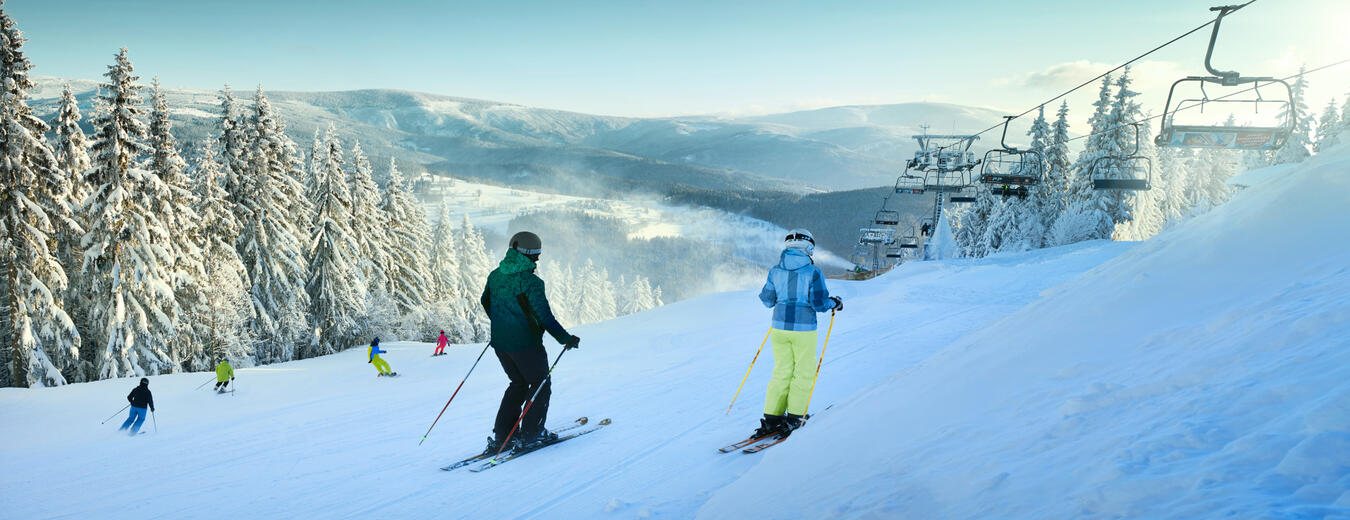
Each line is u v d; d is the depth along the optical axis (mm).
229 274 30078
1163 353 2842
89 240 23906
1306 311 2584
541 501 4332
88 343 26609
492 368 20188
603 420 6609
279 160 32875
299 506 4977
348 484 5441
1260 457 1595
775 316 5020
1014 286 19031
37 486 7121
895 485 2449
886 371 7840
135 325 24703
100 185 24094
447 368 21641
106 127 23781
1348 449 1459
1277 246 3793
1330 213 3943
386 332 38281
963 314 13969
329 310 34688
